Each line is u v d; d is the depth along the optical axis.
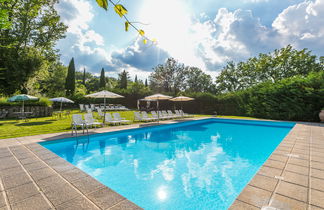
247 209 2.28
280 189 2.77
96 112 18.77
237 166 5.04
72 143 6.86
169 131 10.55
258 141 8.12
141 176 4.35
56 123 10.78
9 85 17.66
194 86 44.81
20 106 14.16
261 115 15.49
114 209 2.30
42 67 18.80
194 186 3.87
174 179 4.20
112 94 10.98
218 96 20.05
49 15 22.08
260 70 27.19
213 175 4.43
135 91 30.45
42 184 2.96
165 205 3.20
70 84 30.48
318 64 24.06
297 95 13.05
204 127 12.14
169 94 25.11
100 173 4.50
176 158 5.70
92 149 6.51
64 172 3.45
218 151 6.52
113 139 8.19
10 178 3.18
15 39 18.48
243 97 17.19
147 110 22.39
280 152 4.73
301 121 13.00
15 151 4.82
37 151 4.82
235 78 34.00
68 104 24.50
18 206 2.37
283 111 13.98
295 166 3.71
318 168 3.61
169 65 37.97
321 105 12.16
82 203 2.43
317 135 7.13
